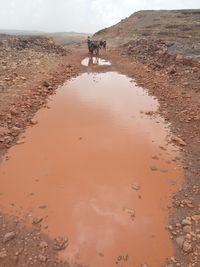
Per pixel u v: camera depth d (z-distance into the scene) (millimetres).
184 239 5402
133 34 47031
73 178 7320
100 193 6754
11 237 5418
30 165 7887
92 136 9641
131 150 8750
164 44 24922
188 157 8375
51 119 11023
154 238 5504
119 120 11031
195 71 16578
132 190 6883
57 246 5262
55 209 6223
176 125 10500
